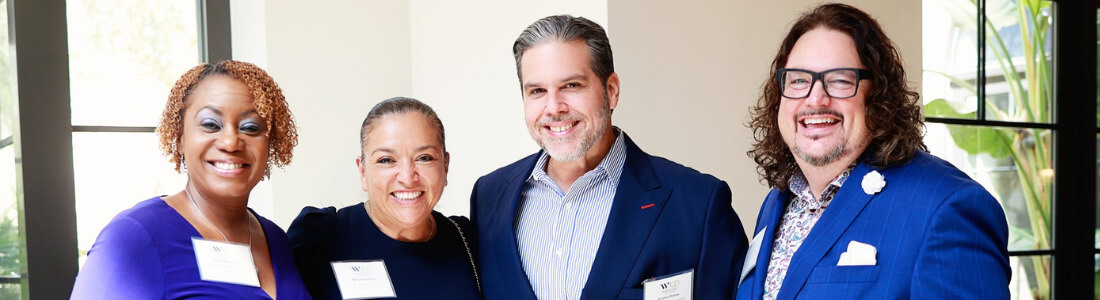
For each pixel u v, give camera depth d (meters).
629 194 2.04
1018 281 4.39
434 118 2.01
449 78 3.80
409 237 2.04
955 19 4.19
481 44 3.62
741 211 3.45
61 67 3.04
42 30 2.99
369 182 1.99
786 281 1.77
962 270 1.53
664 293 1.94
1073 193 4.51
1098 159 4.52
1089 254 4.52
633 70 3.07
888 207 1.67
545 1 3.29
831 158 1.76
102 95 3.30
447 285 2.06
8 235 3.12
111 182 3.32
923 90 4.05
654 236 1.99
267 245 1.96
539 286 2.05
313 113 3.66
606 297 1.96
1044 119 4.48
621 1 3.04
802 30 1.83
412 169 1.94
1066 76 4.51
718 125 3.35
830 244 1.72
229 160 1.76
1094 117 4.51
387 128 1.95
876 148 1.77
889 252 1.63
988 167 4.29
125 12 3.37
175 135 1.81
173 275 1.73
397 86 3.98
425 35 3.95
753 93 3.49
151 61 3.45
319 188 3.68
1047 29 4.50
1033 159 4.44
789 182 1.96
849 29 1.75
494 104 3.55
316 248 2.03
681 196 2.03
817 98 1.74
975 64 4.25
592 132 2.01
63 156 3.04
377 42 3.90
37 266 2.96
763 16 3.52
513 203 2.13
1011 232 4.37
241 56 3.61
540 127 2.02
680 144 3.22
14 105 2.93
